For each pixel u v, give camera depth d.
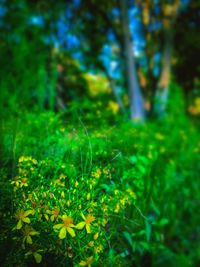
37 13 4.45
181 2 7.23
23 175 0.99
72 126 1.49
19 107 2.44
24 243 0.84
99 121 1.73
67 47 5.36
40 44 4.14
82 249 0.85
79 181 1.02
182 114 6.20
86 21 6.09
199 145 4.20
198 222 2.45
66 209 0.90
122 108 6.23
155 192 1.73
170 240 2.08
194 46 8.27
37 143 1.46
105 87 6.24
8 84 2.94
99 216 0.97
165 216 2.00
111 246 1.06
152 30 6.86
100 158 1.23
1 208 0.89
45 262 0.89
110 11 6.15
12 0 3.95
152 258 1.42
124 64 6.36
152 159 1.66
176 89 6.95
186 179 2.93
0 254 0.81
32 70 3.33
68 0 5.53
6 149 1.38
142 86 7.38
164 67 6.48
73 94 5.01
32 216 0.88
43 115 1.93
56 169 1.08
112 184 1.08
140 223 1.21
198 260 1.91
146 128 3.87
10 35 3.82
